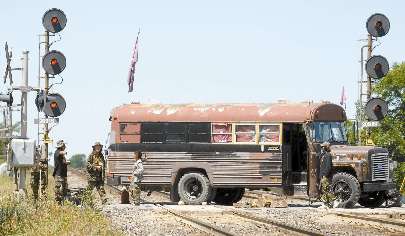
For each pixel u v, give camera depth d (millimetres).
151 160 41938
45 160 35531
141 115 42094
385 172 40125
